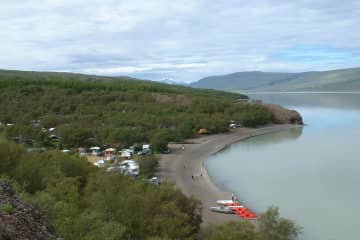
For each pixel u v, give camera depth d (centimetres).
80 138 13838
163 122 17438
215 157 13025
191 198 5903
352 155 12200
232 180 9819
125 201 4472
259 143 15588
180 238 4481
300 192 8569
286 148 14050
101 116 17675
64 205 3431
